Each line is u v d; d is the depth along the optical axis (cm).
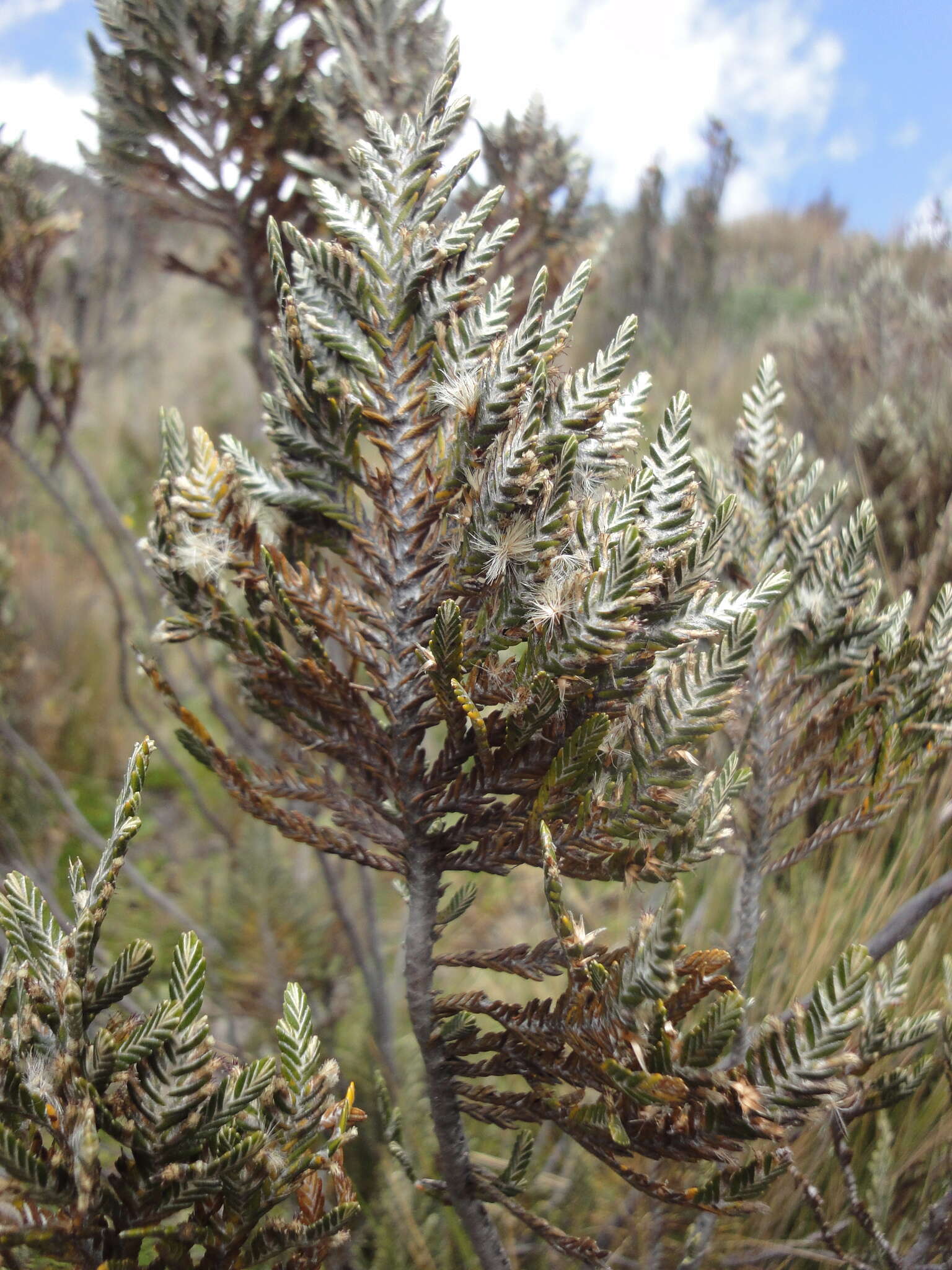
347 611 93
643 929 71
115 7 174
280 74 180
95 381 672
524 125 220
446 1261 156
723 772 83
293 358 88
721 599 77
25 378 242
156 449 611
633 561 69
